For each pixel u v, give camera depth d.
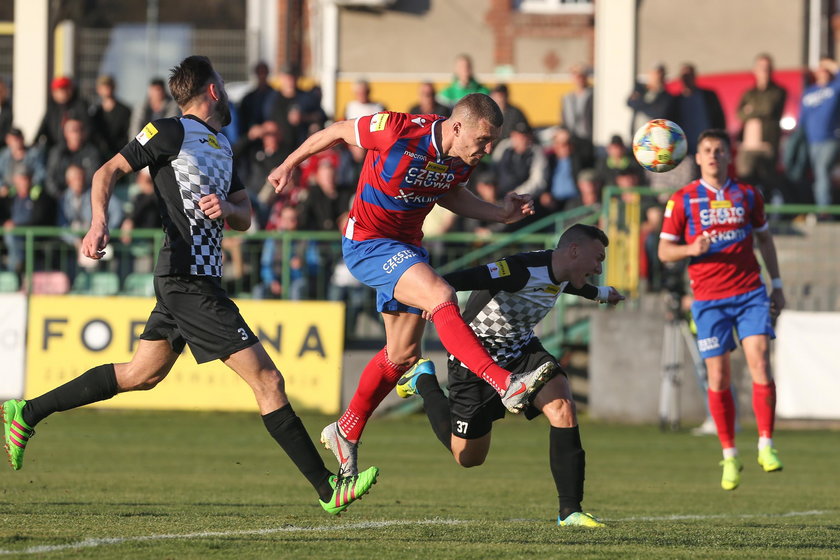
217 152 20.44
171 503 24.55
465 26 73.31
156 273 20.11
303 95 59.28
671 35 70.25
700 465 37.69
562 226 54.09
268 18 90.44
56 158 57.88
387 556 16.75
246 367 19.64
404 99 72.44
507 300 21.28
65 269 56.38
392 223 21.06
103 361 52.12
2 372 52.50
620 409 52.41
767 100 59.91
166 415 52.66
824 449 43.66
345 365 53.16
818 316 50.47
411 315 21.48
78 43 87.06
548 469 35.88
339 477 19.39
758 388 29.89
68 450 39.28
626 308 53.41
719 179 30.39
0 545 16.86
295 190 56.41
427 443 43.72
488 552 17.27
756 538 19.88
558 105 72.81
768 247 30.72
